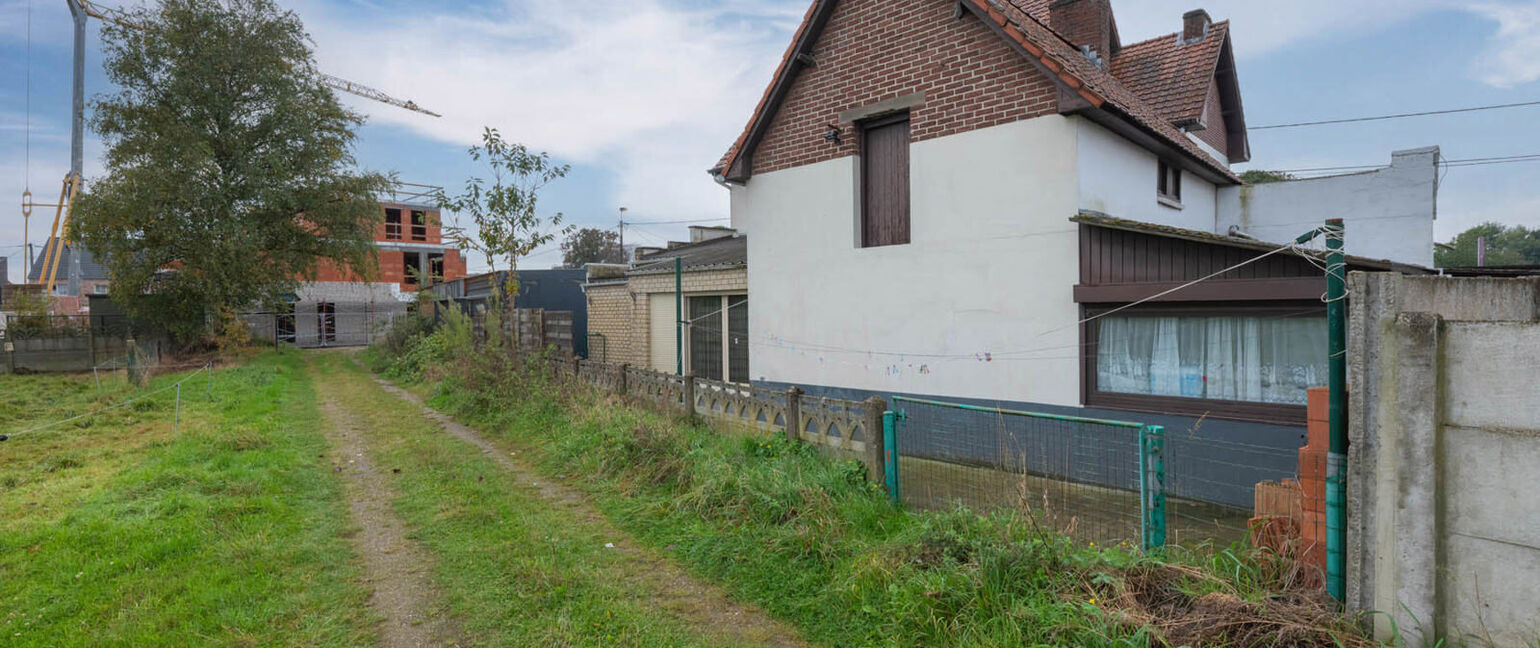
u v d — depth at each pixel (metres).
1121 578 3.69
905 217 9.35
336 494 7.07
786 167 10.54
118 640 3.96
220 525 5.75
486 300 19.52
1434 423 2.88
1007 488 5.70
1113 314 7.55
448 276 47.50
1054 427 7.43
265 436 9.33
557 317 14.14
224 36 22.72
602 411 8.77
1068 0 12.17
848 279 9.75
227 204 22.39
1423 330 2.89
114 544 5.26
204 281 21.98
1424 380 2.90
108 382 16.56
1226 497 6.75
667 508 6.06
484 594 4.62
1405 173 11.23
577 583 4.76
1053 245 7.73
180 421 10.78
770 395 7.43
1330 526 3.36
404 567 5.15
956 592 3.86
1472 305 3.05
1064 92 7.44
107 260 21.20
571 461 7.75
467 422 10.95
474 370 12.48
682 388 8.94
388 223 45.03
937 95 8.72
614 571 4.97
